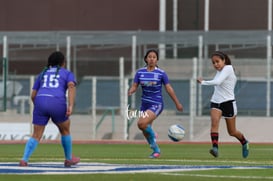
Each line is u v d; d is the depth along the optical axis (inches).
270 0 4367.6
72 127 3388.3
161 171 1293.1
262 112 3563.0
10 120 3314.5
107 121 3356.3
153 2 4571.9
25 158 1395.2
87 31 4301.2
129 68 4013.3
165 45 4025.6
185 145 2778.1
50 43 3991.1
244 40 3789.4
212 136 1720.0
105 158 1760.6
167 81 1731.1
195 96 3238.2
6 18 4702.3
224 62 1704.0
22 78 3634.4
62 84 1384.1
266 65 3764.8
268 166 1443.2
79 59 4015.8
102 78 3663.9
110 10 4628.4
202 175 1213.1
